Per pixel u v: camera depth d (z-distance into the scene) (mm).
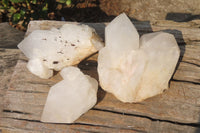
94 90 601
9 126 616
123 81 593
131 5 1096
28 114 619
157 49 589
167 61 589
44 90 633
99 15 1067
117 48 600
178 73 626
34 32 639
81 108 596
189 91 612
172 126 595
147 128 596
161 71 589
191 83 618
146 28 676
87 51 633
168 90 615
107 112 609
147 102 609
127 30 604
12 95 634
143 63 585
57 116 598
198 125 594
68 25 642
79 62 650
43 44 627
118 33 604
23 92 635
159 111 603
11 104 628
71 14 1040
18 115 621
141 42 603
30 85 639
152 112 603
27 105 625
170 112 601
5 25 782
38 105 625
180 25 676
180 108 603
